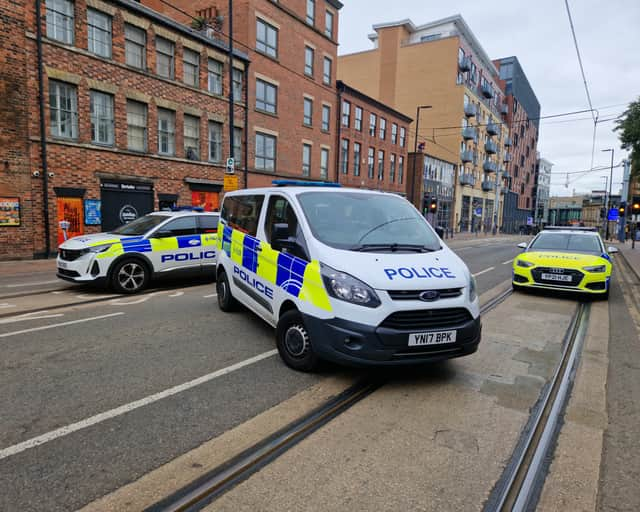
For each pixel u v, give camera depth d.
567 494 2.56
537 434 3.26
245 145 21.64
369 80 50.44
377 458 2.88
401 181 38.72
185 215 8.98
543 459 2.93
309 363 4.23
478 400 3.83
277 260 4.70
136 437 3.06
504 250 24.31
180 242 8.77
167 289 8.73
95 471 2.64
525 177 81.31
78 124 14.91
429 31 49.50
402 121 37.81
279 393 3.86
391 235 4.54
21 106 13.37
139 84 16.56
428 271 3.93
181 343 5.16
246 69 21.33
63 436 3.03
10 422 3.21
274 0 22.44
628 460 2.94
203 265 9.12
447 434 3.22
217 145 20.30
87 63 14.91
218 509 2.34
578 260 8.65
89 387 3.86
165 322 6.10
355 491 2.52
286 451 2.94
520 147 75.31
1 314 6.39
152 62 17.02
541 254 9.13
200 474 2.65
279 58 23.17
